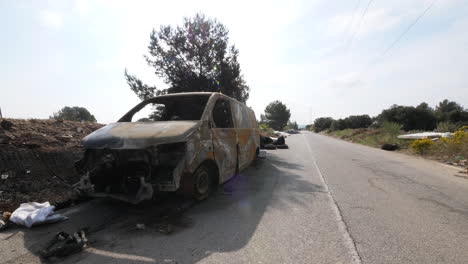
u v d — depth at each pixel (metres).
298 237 2.37
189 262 1.90
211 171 3.62
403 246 2.18
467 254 2.04
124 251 2.06
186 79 10.33
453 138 9.44
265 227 2.62
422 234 2.44
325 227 2.62
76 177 3.82
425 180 5.13
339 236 2.39
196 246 2.17
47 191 3.28
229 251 2.08
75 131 5.75
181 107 4.55
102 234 2.40
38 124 5.28
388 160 8.48
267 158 8.84
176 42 10.27
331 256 2.00
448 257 1.98
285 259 1.94
